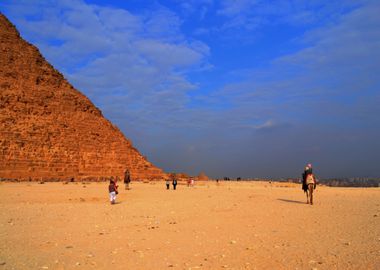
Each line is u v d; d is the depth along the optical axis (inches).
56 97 4372.5
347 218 913.5
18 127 3757.4
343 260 511.8
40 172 3543.3
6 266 506.9
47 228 803.4
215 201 1437.0
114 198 1381.6
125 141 4493.1
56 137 3932.1
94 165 3954.2
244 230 751.1
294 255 546.6
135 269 493.4
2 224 858.8
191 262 523.2
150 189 2438.5
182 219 919.0
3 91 3986.2
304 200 1513.3
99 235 720.3
